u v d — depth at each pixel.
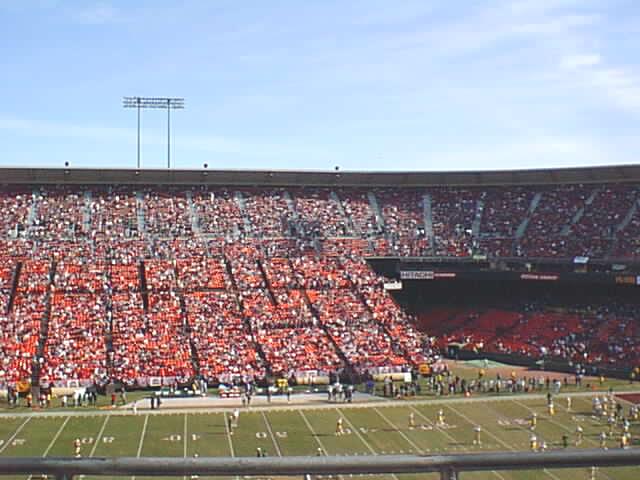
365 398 59.31
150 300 72.88
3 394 58.06
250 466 5.42
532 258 83.12
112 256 80.56
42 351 63.16
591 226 85.44
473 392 61.47
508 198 94.75
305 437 47.72
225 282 77.75
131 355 63.69
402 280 90.50
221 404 56.75
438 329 85.06
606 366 69.38
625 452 5.53
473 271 84.94
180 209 91.19
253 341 68.06
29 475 5.80
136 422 51.09
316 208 94.38
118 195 92.50
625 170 89.38
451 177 97.88
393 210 95.19
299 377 63.66
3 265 76.75
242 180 96.94
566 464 5.52
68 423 50.66
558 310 82.75
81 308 70.38
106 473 5.38
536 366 73.06
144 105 98.50
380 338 71.00
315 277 80.88
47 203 89.12
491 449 45.12
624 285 81.38
